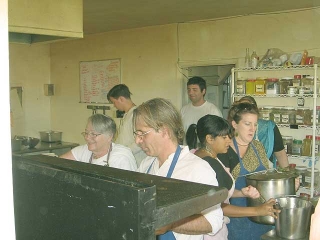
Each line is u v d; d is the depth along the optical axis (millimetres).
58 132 5797
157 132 1424
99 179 515
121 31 5027
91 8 3496
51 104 6191
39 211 615
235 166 2250
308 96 3352
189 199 532
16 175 654
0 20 393
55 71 6055
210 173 1424
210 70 4375
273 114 3551
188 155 1477
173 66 4535
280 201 1942
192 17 4090
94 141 2127
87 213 533
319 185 3352
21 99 5863
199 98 3822
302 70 3578
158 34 4641
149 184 500
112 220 499
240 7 3545
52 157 726
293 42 3674
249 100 2906
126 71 5027
